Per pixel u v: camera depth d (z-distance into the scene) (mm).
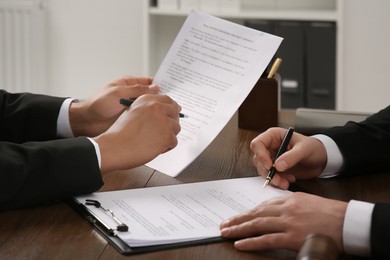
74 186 1186
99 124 1592
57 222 1102
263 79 1734
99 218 1094
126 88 1604
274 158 1376
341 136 1401
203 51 1597
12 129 1628
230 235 1026
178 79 1595
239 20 3609
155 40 3793
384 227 954
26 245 1005
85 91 4031
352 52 3420
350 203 1003
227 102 1460
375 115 1516
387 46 3383
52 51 3990
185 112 1499
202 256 968
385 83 3430
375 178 1379
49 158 1179
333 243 784
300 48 3361
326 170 1368
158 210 1137
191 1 3479
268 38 1516
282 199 1055
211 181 1307
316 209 1011
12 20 3811
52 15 3939
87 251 983
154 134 1301
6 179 1139
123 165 1258
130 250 978
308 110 1782
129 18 3902
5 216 1129
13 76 3871
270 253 983
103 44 3951
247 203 1176
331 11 3566
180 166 1372
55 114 1614
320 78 3379
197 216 1111
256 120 1766
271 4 3750
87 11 3920
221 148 1584
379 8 3355
